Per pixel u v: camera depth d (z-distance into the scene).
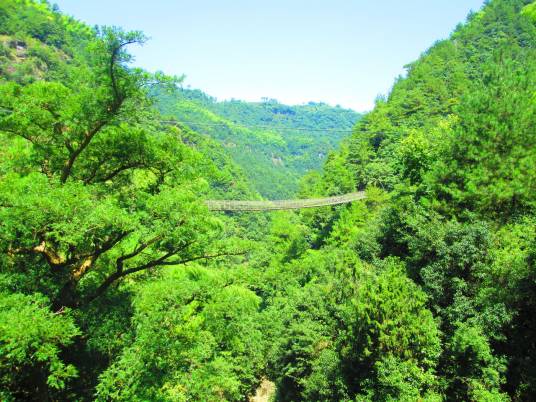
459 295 13.59
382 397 11.78
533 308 12.13
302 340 18.84
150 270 11.84
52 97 8.76
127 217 7.82
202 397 9.66
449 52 84.06
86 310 8.89
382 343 12.47
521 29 80.75
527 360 11.56
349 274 19.30
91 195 8.73
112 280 9.48
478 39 85.06
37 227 7.18
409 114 63.72
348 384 13.86
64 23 128.75
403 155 23.50
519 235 13.55
